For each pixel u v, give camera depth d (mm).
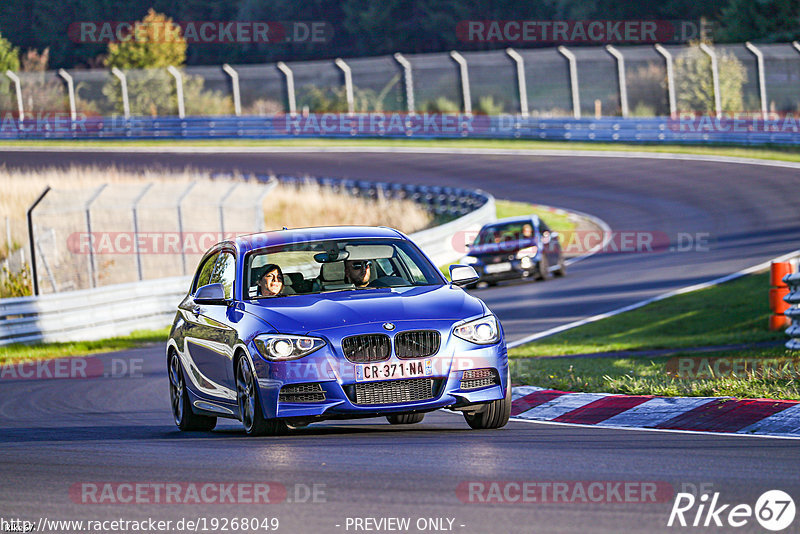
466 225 113312
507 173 166125
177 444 30062
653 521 18109
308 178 156625
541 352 55406
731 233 108500
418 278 33500
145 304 83000
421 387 29016
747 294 71375
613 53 195000
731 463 23484
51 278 93375
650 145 179875
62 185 136875
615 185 149875
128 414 41406
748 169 150750
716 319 63250
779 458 23984
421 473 23125
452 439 28516
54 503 21547
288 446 27984
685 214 124562
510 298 83125
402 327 28969
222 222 97375
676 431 29234
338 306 29844
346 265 32719
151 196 121500
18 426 38625
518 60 198000
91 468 26094
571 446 26578
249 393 29828
